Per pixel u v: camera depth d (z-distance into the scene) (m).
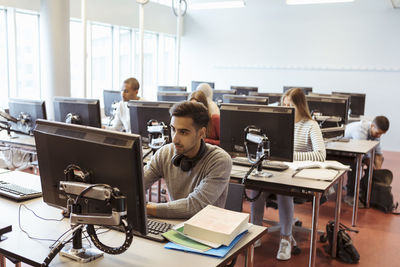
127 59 8.48
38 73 6.47
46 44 5.46
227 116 2.61
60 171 1.42
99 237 1.54
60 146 1.39
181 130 1.74
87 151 1.31
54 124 1.43
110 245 1.47
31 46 6.35
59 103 3.30
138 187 1.26
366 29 7.94
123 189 1.27
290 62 8.73
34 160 4.00
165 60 9.78
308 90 7.10
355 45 8.08
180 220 1.75
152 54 9.28
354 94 6.19
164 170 1.94
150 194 3.91
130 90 4.14
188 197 1.78
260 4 8.85
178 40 9.00
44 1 5.41
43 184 1.50
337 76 8.31
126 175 1.25
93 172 1.32
